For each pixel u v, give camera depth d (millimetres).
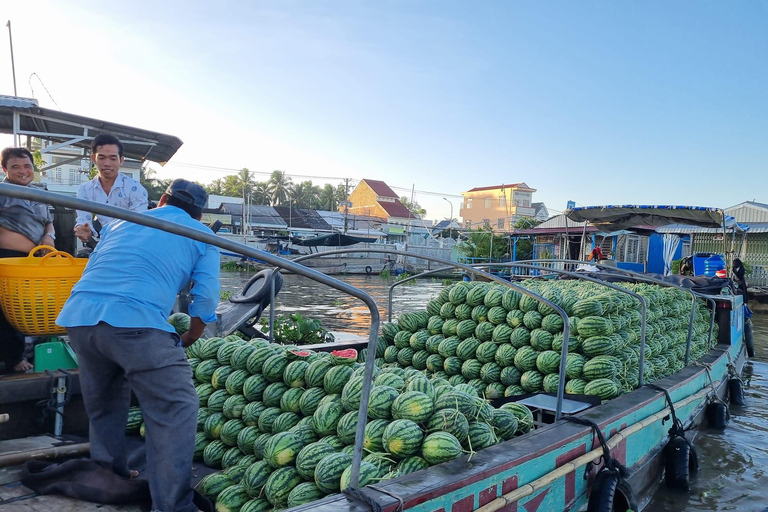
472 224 77062
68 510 2934
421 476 3012
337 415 3770
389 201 85125
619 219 14703
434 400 3666
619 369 5609
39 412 3811
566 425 4262
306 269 2469
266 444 3549
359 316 19156
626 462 4914
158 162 13961
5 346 4000
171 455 2949
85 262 4000
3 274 3730
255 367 4273
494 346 6055
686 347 7590
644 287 7836
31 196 1967
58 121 10898
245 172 84125
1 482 3148
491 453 3465
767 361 13461
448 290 6574
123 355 2859
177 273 3100
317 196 93625
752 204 32781
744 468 6492
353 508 2637
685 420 6613
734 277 13328
